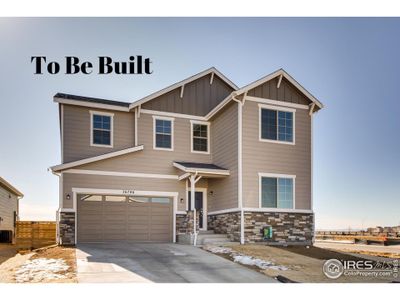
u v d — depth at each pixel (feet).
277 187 52.75
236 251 43.39
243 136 51.98
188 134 59.77
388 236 71.31
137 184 55.21
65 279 29.78
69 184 51.70
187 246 48.49
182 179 56.49
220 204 55.72
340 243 69.26
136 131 57.06
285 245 51.11
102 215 53.11
